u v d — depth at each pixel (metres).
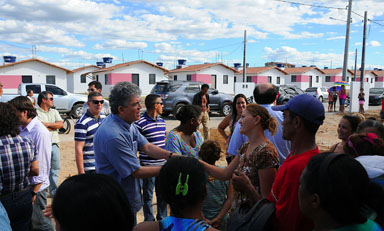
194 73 37.50
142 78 37.34
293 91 18.47
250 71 45.59
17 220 2.58
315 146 1.87
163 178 1.43
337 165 1.23
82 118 3.74
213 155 3.01
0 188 2.38
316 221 1.30
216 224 2.91
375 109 22.72
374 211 1.28
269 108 3.15
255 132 2.33
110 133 2.24
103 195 1.10
